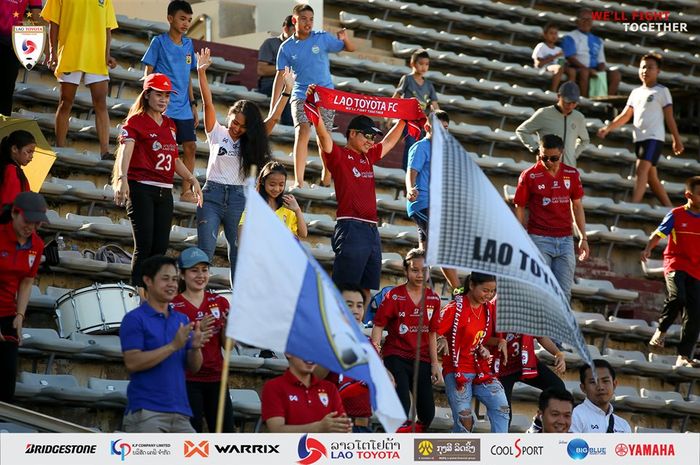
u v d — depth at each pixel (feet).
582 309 60.54
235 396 43.01
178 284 36.60
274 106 60.49
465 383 43.09
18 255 38.47
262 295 27.84
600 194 72.28
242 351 45.96
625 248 65.98
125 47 67.15
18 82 61.41
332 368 28.27
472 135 71.97
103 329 43.47
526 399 49.96
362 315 39.14
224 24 84.02
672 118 72.13
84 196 52.42
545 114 62.75
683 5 101.45
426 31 84.89
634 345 59.06
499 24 90.07
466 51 86.84
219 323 37.73
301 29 59.88
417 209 52.01
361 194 45.65
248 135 46.21
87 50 55.01
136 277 43.70
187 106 55.77
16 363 38.47
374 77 77.61
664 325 56.75
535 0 96.68
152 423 33.42
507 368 45.06
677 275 55.93
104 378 43.50
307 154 63.46
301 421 33.09
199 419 37.37
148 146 43.68
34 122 47.70
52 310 44.98
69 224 49.29
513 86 81.87
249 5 85.20
